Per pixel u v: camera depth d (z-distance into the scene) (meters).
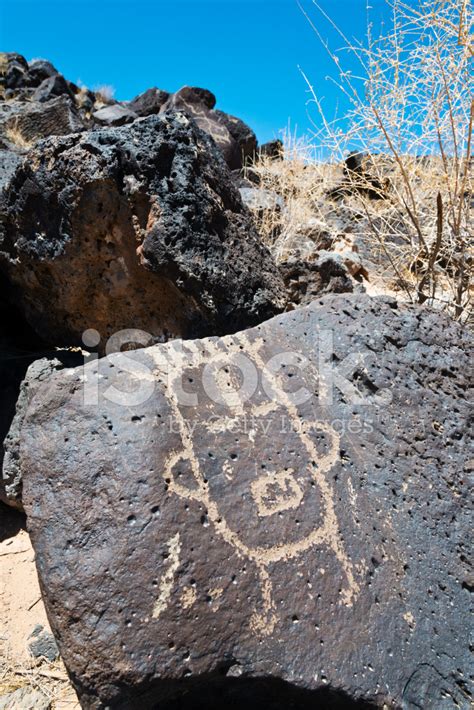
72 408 1.87
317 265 4.11
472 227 3.92
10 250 2.82
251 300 2.85
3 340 3.20
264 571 1.73
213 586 1.66
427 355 2.41
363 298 2.51
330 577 1.79
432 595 1.88
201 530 1.73
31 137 9.00
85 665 1.56
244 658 1.61
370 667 1.68
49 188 2.56
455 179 3.70
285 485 1.90
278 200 6.07
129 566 1.63
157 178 2.57
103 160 2.47
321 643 1.68
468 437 2.27
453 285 3.77
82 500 1.73
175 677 1.55
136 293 2.69
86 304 2.81
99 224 2.55
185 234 2.57
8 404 2.87
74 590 1.62
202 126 9.72
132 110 11.91
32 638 2.24
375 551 1.89
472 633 1.85
